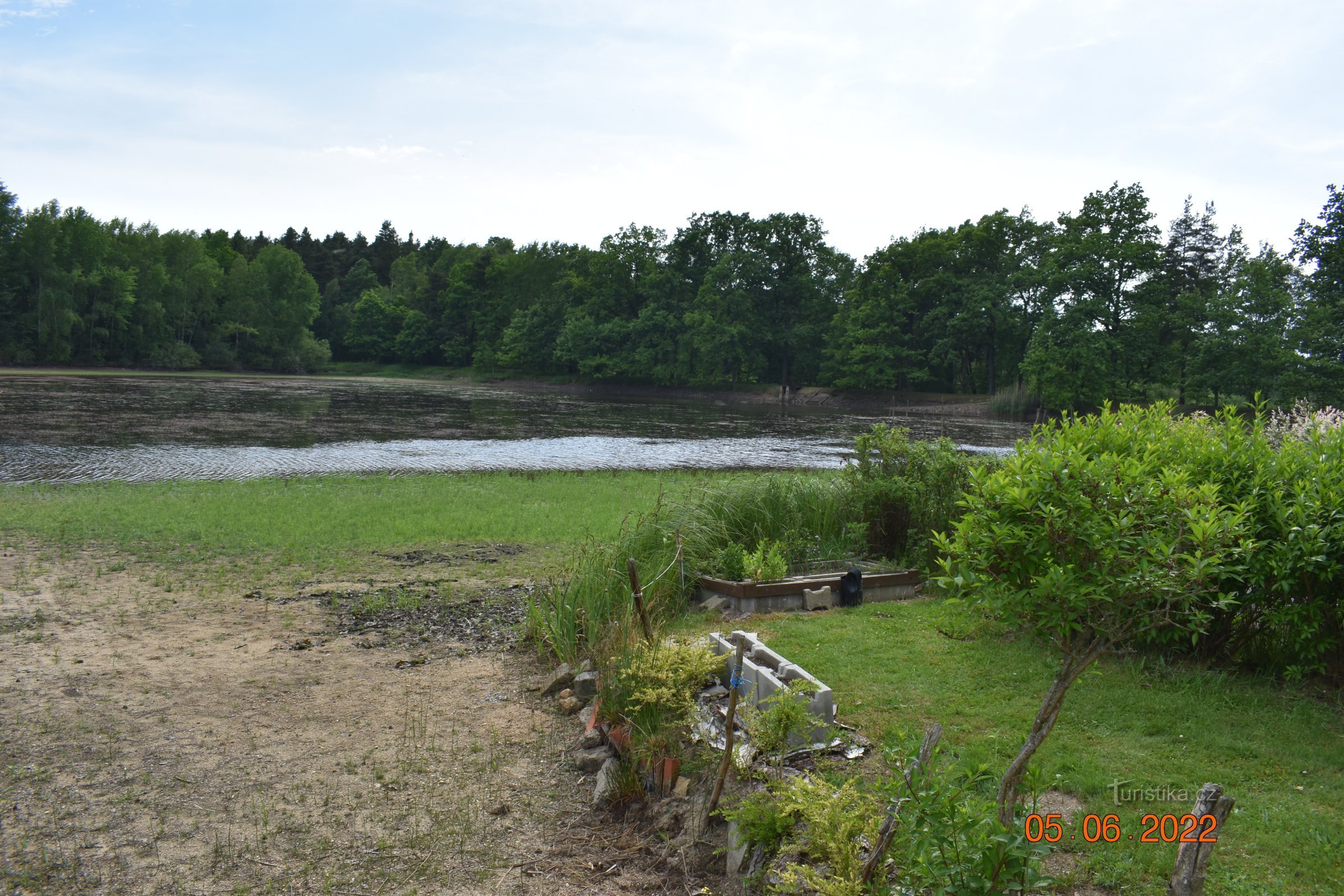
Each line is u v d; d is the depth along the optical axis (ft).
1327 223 129.90
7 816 14.65
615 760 16.97
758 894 12.35
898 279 236.84
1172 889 9.98
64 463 69.87
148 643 24.39
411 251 510.58
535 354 314.76
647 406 206.69
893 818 11.06
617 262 302.04
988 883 9.67
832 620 25.94
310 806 15.37
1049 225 223.92
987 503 12.14
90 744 17.58
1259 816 13.91
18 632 24.86
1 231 278.05
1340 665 20.16
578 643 23.84
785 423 159.02
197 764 16.88
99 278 293.64
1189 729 17.49
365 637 25.72
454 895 12.86
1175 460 21.53
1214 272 232.94
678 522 30.30
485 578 33.63
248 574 33.32
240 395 185.37
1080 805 14.52
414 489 57.72
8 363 274.98
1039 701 19.12
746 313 265.75
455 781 16.56
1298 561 18.75
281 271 352.28
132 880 12.94
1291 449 20.79
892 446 33.88
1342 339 139.64
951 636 22.43
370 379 336.08
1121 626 11.51
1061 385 184.96
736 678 14.05
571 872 13.57
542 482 63.36
